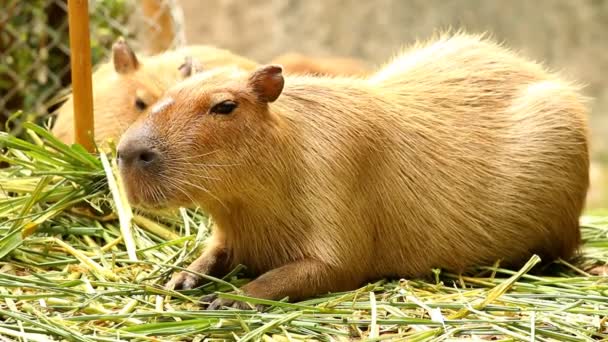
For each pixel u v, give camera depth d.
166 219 9.98
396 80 9.70
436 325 7.52
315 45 32.25
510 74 9.94
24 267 8.80
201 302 8.08
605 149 30.05
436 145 9.22
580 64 32.78
